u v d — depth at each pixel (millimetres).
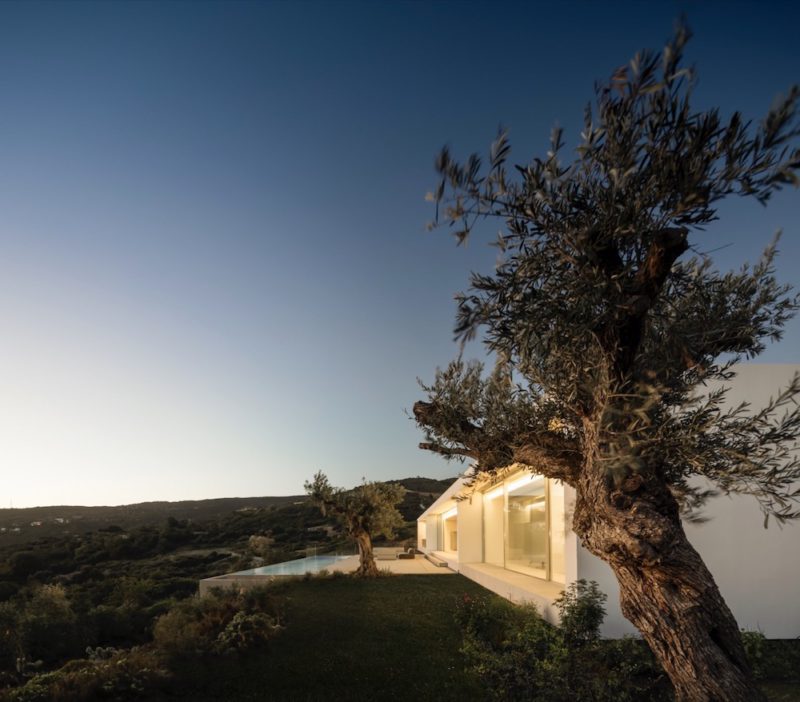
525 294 3473
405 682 8422
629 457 3510
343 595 15766
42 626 11930
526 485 17156
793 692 7738
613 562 4195
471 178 3238
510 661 8281
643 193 3021
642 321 3574
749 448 4195
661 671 7730
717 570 10062
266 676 8750
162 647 9750
